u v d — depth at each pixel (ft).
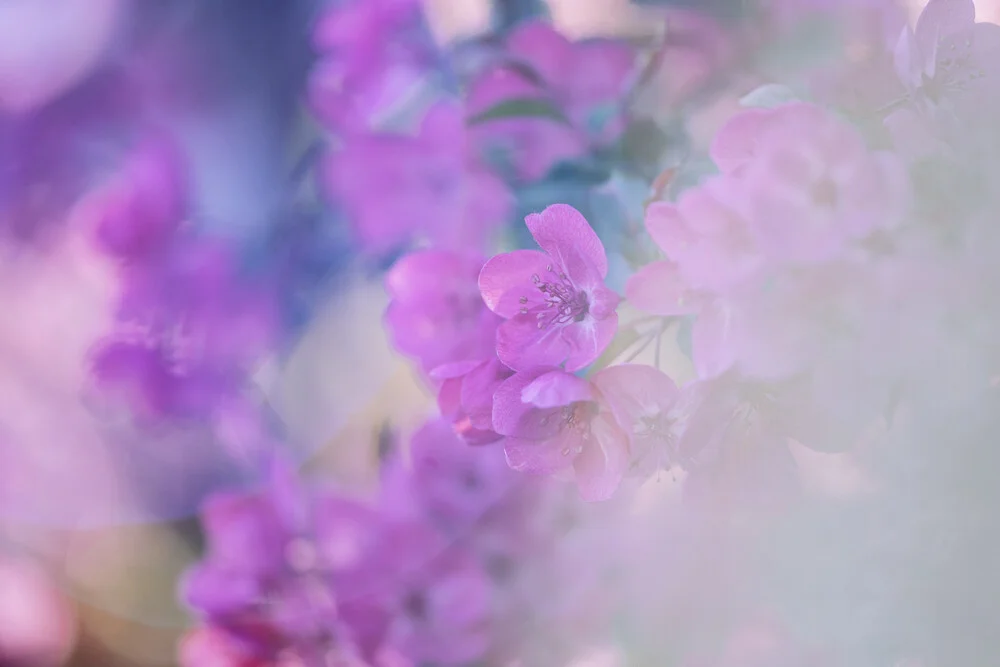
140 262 2.35
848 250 1.86
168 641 2.66
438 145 2.23
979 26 1.90
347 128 2.33
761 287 1.87
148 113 2.49
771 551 2.02
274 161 2.45
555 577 2.15
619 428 1.87
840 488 2.02
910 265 1.86
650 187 2.09
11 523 2.61
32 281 2.48
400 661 2.18
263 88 2.49
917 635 2.00
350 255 2.37
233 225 2.42
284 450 2.37
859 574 2.01
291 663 2.21
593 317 1.86
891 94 1.91
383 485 2.25
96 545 2.63
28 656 2.63
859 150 1.85
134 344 2.35
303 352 2.40
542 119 2.18
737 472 1.92
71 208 2.47
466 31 2.31
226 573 2.24
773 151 1.86
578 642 2.15
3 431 2.50
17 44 2.49
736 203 1.87
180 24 2.53
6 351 2.48
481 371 1.89
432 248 2.19
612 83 2.18
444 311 2.09
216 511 2.27
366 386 2.39
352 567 2.20
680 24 2.13
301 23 2.49
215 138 2.48
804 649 2.03
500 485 2.18
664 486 2.11
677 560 2.08
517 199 2.18
